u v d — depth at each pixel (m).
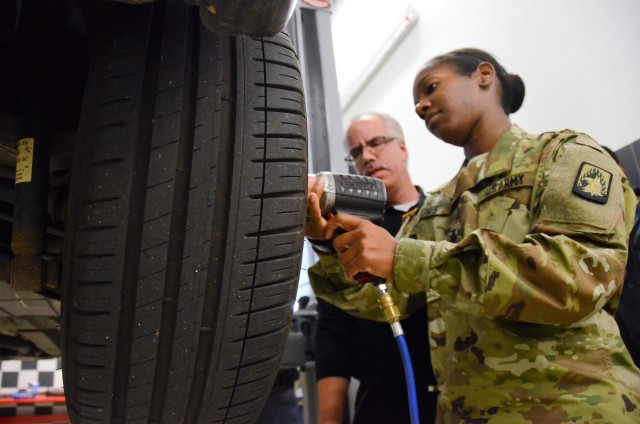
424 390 1.14
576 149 0.78
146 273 0.54
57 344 1.27
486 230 0.71
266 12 0.45
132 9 0.58
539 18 2.06
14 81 0.74
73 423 0.62
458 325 0.84
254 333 0.59
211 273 0.56
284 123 0.60
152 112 0.55
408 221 1.13
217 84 0.57
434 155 2.81
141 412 0.58
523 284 0.66
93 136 0.55
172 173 0.54
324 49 1.99
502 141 0.92
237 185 0.56
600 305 0.69
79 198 0.55
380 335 1.19
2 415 2.76
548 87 1.98
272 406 1.62
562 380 0.72
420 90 1.04
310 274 1.02
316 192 0.82
